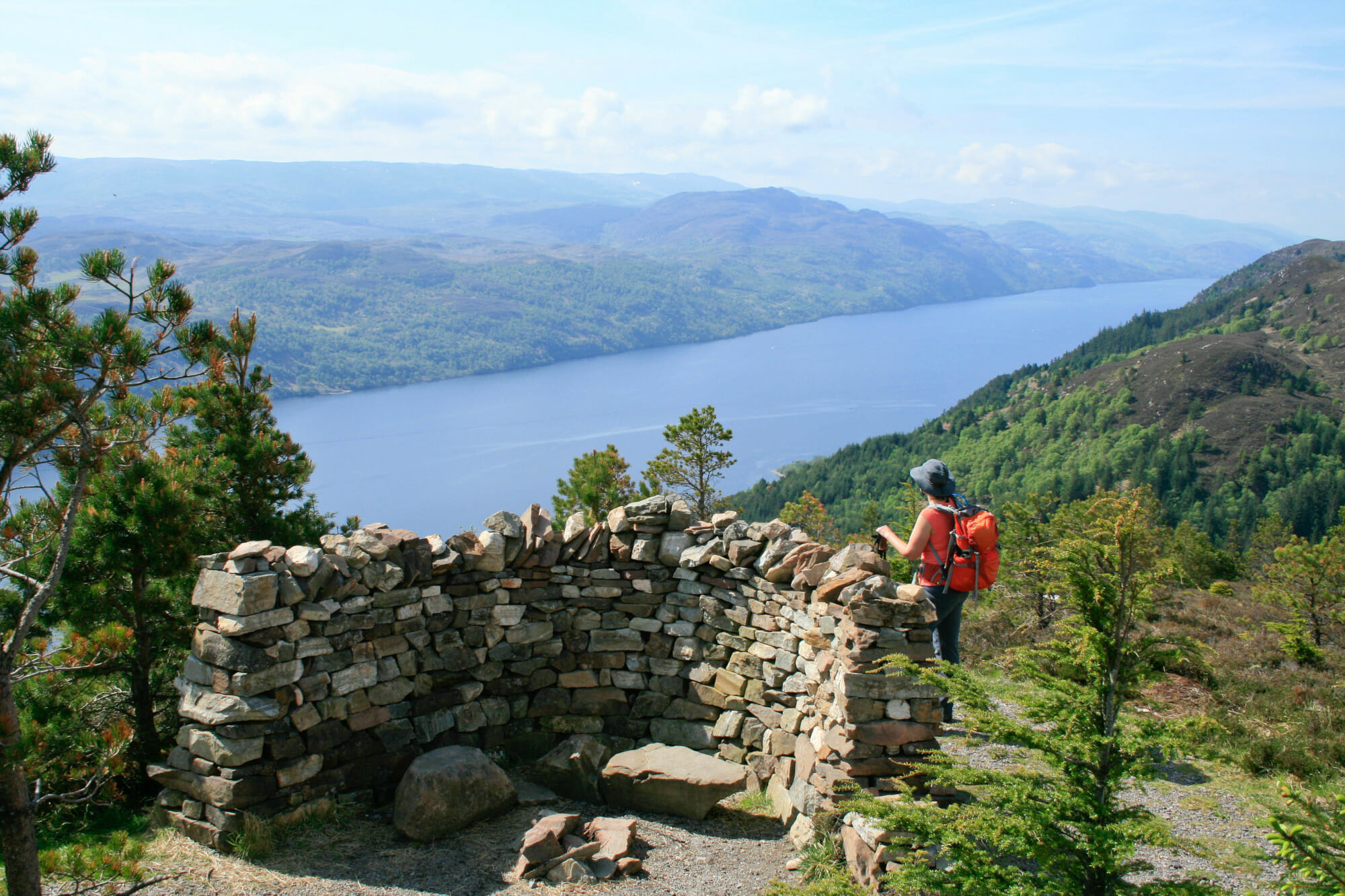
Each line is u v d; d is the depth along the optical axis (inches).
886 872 179.8
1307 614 461.1
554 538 293.0
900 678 208.1
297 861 210.4
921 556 234.2
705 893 201.8
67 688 269.6
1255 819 242.1
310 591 230.7
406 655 257.1
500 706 279.0
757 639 269.9
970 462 7401.6
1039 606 451.8
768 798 255.1
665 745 274.4
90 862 178.1
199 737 219.3
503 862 215.0
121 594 274.4
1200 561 885.2
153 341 205.8
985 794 189.6
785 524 274.4
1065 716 161.8
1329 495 5354.3
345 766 240.1
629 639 292.5
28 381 179.8
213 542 332.2
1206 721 152.6
